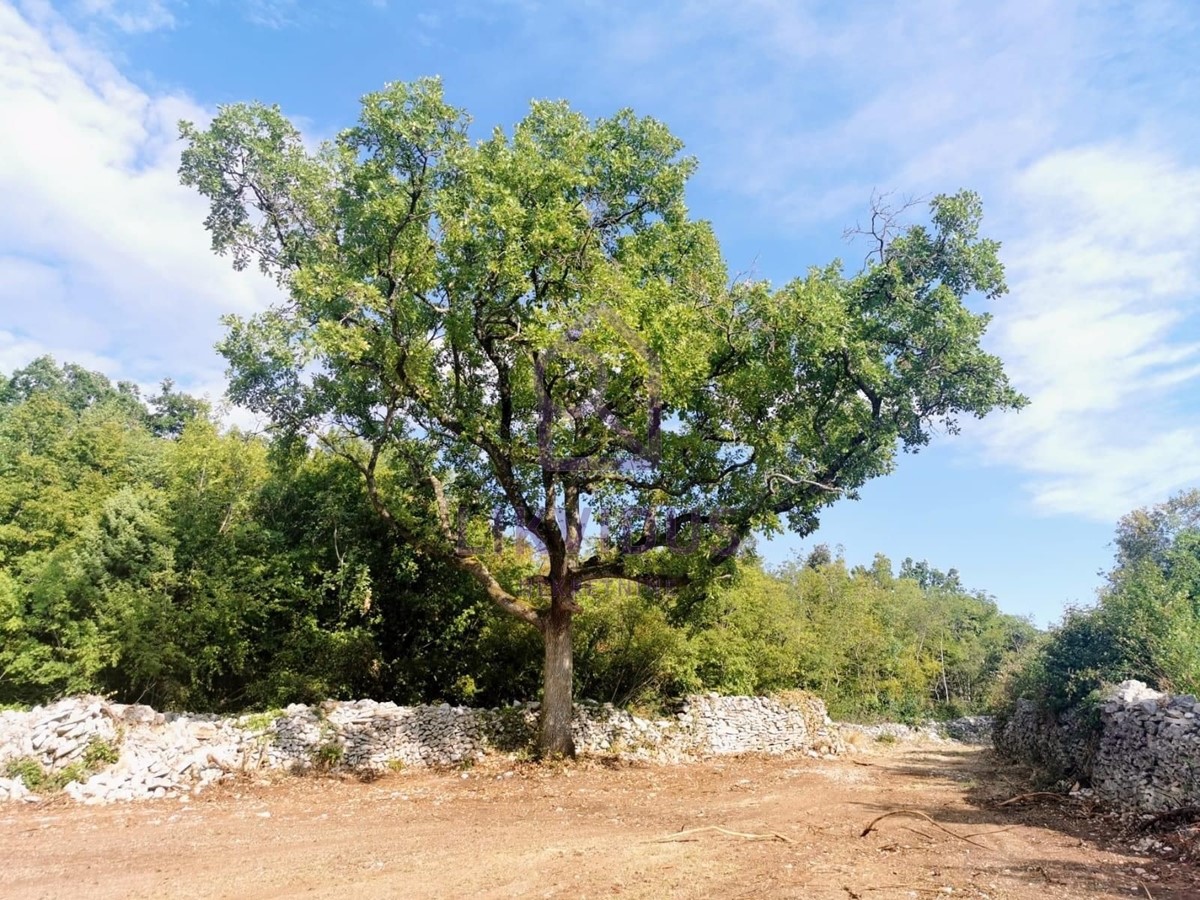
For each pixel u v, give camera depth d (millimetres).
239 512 19562
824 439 17062
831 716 30000
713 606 19469
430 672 19812
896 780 15781
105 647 15922
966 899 6801
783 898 6691
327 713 14695
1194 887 7348
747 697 21703
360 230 14055
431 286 13711
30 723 12078
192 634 16469
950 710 41156
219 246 14891
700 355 13602
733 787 14180
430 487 17469
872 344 16656
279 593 18297
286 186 14461
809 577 38812
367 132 13938
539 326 13352
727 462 15750
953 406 17938
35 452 28188
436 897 6805
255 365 13570
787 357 15078
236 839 9242
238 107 14008
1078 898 6910
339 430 15383
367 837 9406
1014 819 11273
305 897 6836
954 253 17625
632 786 13820
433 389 14664
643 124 15664
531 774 14328
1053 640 16953
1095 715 13578
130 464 25734
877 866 8023
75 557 17125
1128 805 11734
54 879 7426
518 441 14836
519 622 19172
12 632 17250
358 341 12352
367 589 17844
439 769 14688
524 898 6750
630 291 12859
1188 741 10758
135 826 9898
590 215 14766
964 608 66000
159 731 13117
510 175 13703
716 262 16391
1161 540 24172
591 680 20453
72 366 55156
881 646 37406
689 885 7152
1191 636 14055
